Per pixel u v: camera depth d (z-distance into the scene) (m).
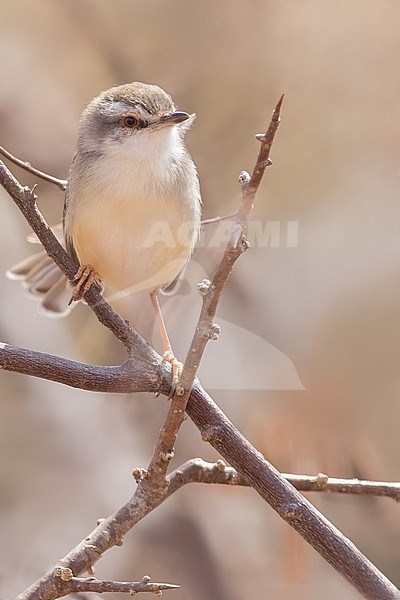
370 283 10.64
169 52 12.19
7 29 12.75
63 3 12.69
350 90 11.05
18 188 6.43
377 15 11.16
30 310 12.72
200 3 12.06
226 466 6.33
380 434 10.92
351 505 11.81
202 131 11.41
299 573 11.69
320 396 10.66
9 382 13.37
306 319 10.42
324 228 10.39
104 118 8.11
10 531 12.02
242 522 12.75
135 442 13.34
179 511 12.84
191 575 12.46
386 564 11.62
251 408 10.41
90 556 5.94
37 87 12.70
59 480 12.85
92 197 7.82
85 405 13.43
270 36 11.58
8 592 10.21
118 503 12.83
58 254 6.50
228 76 11.60
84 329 12.99
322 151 10.68
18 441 13.09
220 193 11.02
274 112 4.70
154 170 7.84
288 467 10.54
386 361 10.88
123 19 12.58
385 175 10.57
